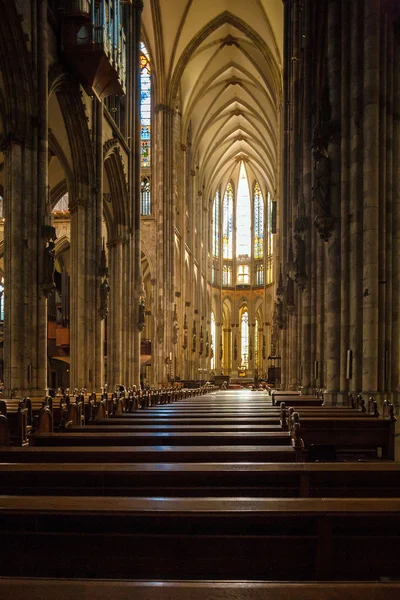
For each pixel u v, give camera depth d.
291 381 29.56
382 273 15.35
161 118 49.72
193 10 46.19
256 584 2.69
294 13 30.08
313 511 3.61
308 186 24.50
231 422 10.41
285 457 6.25
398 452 12.71
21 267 20.56
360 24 15.98
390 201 15.65
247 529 4.03
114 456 6.27
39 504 3.67
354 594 2.62
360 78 15.94
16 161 20.66
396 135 15.98
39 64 21.25
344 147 16.38
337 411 12.27
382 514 3.60
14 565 4.09
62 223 46.88
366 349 15.17
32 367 20.44
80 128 26.73
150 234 49.69
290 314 29.94
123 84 28.05
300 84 29.47
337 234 16.69
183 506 3.66
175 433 8.05
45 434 7.99
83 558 4.04
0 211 44.00
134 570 4.01
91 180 27.94
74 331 27.34
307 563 3.90
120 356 34.16
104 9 24.55
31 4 20.97
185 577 3.96
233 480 5.16
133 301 35.72
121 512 3.59
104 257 28.30
